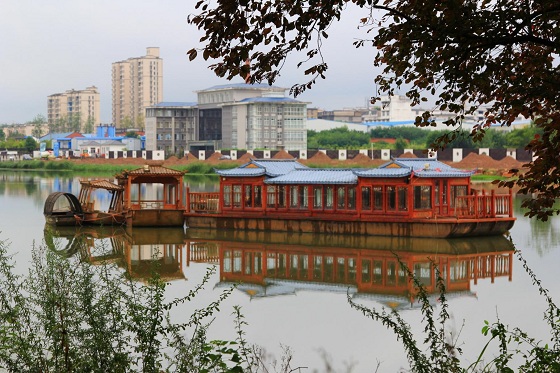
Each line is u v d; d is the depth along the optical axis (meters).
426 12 10.81
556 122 10.94
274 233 47.34
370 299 27.61
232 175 49.94
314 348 20.17
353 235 44.94
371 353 19.73
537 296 27.12
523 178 11.49
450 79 11.54
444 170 45.47
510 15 10.67
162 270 34.50
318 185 46.91
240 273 33.81
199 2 10.72
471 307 25.62
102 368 10.41
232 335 21.48
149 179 51.88
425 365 10.49
